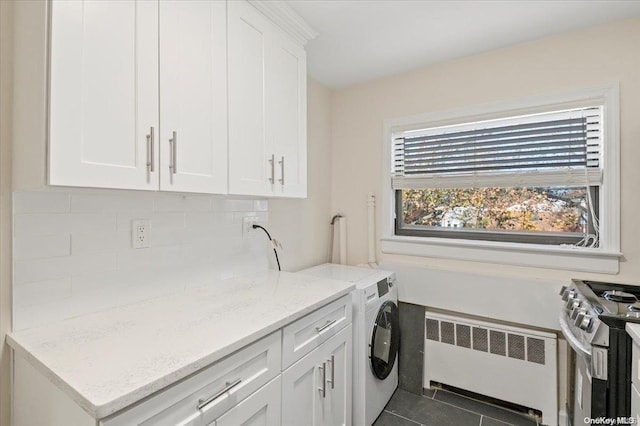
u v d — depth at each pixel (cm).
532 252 201
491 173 220
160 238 146
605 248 181
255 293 153
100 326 110
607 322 122
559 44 193
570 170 194
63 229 115
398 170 258
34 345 95
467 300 218
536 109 200
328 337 151
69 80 90
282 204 228
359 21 180
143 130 107
